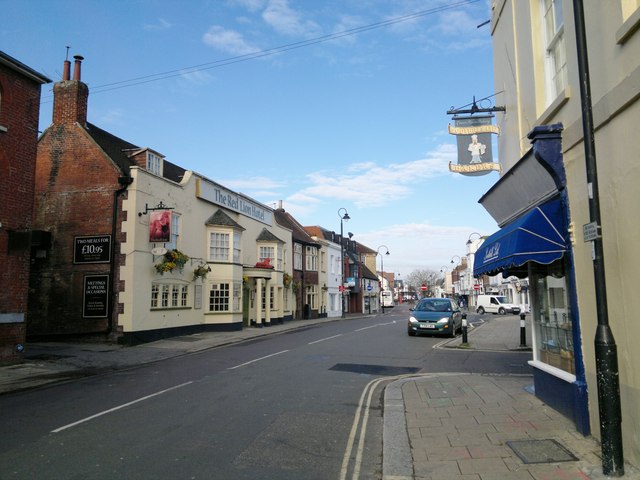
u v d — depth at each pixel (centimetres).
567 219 575
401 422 653
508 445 536
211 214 2281
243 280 2453
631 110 425
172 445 562
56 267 1742
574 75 551
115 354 1430
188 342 1756
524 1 749
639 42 409
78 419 679
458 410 699
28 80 1257
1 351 1163
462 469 477
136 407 748
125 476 467
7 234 1184
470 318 3600
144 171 1762
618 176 450
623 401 451
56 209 1778
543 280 707
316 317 3778
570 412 594
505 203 824
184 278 2027
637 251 421
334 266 4391
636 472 427
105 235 1714
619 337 456
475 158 913
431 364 1223
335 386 927
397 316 4178
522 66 770
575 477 440
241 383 948
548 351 691
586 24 509
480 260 771
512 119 847
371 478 477
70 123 1828
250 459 520
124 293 1673
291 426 648
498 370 1128
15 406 773
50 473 474
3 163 1178
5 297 1173
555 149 587
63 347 1571
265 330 2359
